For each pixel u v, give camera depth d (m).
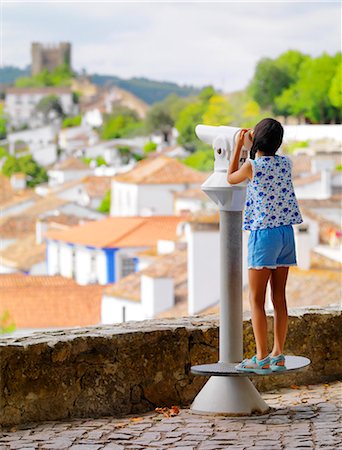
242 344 7.32
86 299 53.72
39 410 7.01
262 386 7.95
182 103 161.38
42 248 76.94
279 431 6.63
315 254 36.66
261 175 6.88
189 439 6.50
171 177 87.56
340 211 67.12
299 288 33.78
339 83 132.75
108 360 7.24
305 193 77.19
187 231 37.06
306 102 135.50
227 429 6.72
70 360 7.11
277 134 6.93
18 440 6.55
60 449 6.33
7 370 6.90
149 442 6.45
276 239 6.87
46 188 129.50
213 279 36.59
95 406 7.19
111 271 59.25
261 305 6.96
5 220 87.12
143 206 87.12
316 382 8.21
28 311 52.72
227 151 7.16
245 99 126.38
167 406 7.45
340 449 6.20
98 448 6.33
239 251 7.24
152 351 7.42
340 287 32.97
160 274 39.94
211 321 7.83
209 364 7.23
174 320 7.86
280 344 6.97
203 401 7.18
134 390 7.34
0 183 112.44
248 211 6.95
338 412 7.12
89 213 94.06
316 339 8.23
